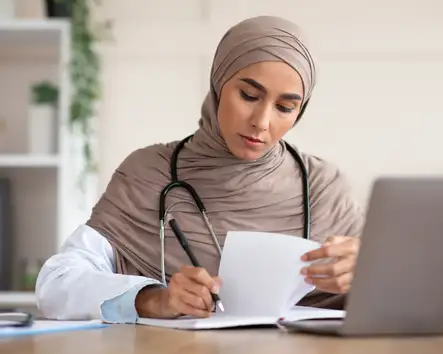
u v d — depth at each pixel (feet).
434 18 10.62
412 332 3.70
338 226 5.90
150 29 10.84
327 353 3.21
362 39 10.63
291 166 6.05
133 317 4.64
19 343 3.57
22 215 10.73
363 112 10.62
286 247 4.58
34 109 10.14
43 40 10.61
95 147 10.77
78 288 4.89
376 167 10.57
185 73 10.82
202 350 3.31
